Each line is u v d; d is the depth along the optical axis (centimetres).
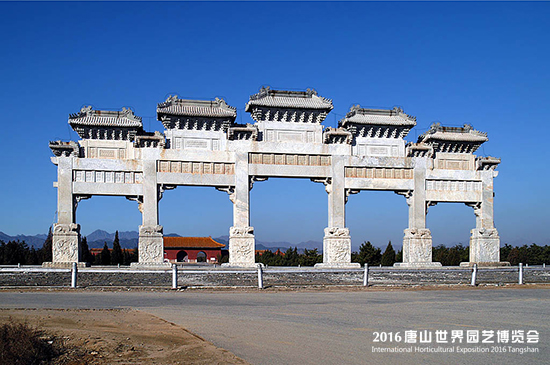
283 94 5066
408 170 5219
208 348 1547
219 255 10231
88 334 1723
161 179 4788
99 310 2261
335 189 5031
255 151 4944
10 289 3253
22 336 1551
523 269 4312
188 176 4825
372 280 3903
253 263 4788
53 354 1533
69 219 4653
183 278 3625
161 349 1554
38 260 7512
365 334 1761
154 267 4522
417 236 5131
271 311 2286
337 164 5059
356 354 1491
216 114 4844
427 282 3975
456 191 5303
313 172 5009
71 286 3338
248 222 4859
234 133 4900
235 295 3012
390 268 4331
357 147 5162
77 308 2338
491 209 5338
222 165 4900
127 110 4825
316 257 9256
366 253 8581
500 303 2698
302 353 1497
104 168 4734
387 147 5222
